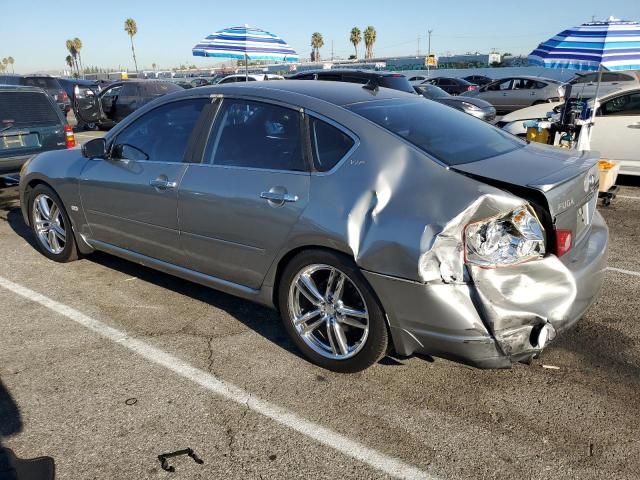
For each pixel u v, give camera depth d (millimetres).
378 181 2830
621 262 4973
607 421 2732
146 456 2533
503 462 2469
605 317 3855
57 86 20984
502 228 2613
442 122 3422
